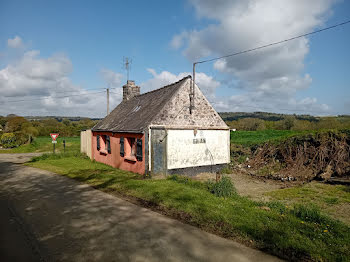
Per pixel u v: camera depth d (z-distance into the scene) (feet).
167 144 38.58
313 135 46.16
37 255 14.73
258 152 52.85
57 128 167.22
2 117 180.04
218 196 26.53
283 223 18.61
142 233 17.80
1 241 16.66
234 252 15.01
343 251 14.60
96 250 15.29
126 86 68.95
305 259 14.19
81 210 23.17
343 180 35.12
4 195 29.19
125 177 38.37
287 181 38.73
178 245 15.92
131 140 46.16
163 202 24.50
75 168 48.91
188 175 40.86
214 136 44.29
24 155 86.53
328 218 19.85
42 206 24.56
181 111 41.81
